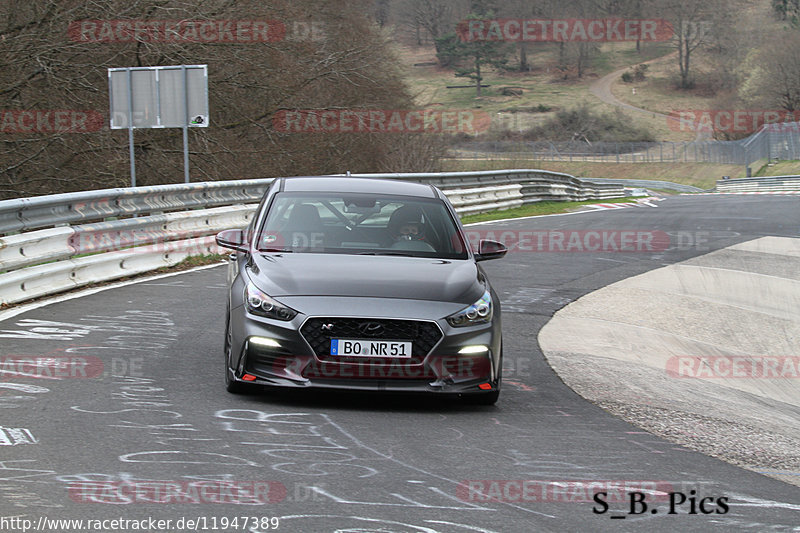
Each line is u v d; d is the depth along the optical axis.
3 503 11.01
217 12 64.25
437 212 20.88
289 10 72.06
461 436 15.37
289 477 12.50
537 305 31.64
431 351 16.38
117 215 32.12
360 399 17.86
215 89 67.50
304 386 16.20
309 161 76.19
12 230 25.94
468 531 10.84
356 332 16.25
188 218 37.09
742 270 42.28
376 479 12.63
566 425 16.83
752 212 73.00
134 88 42.16
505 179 73.81
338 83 75.75
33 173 58.00
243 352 16.59
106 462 12.80
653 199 102.50
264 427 15.10
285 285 17.05
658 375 23.59
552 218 64.25
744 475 14.48
